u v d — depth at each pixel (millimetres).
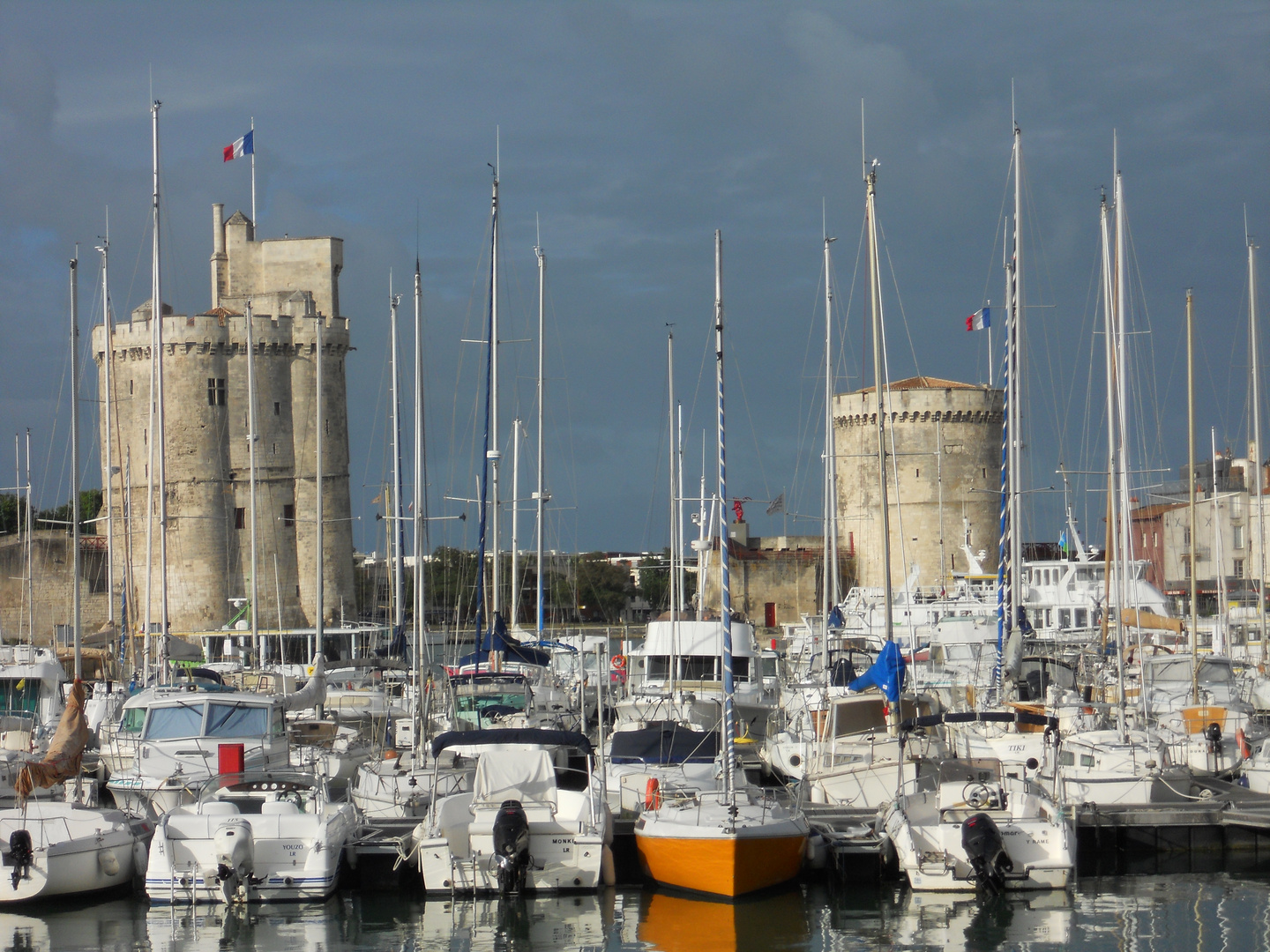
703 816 28766
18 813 28500
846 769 33188
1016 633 42562
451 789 32531
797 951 25484
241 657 69062
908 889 29266
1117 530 48781
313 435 105000
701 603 58281
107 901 28453
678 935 26391
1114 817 31719
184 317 100875
